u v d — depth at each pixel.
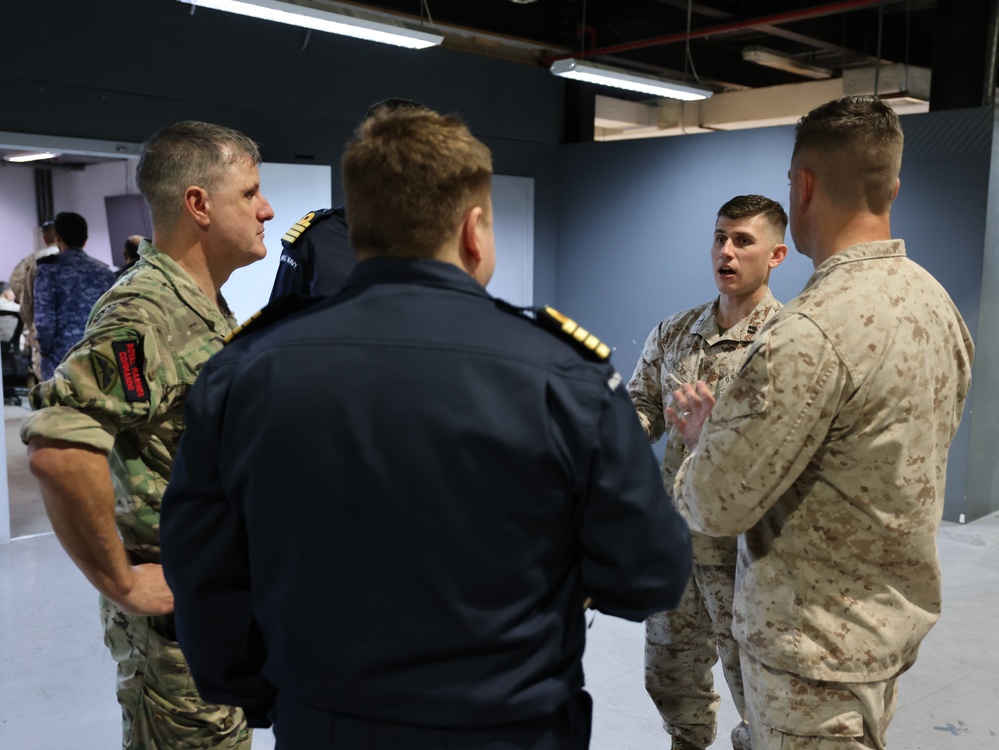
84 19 4.60
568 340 1.00
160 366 1.42
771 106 8.17
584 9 6.67
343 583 0.97
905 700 2.92
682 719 2.27
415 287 1.00
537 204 7.07
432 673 0.97
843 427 1.36
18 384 8.31
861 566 1.41
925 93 7.43
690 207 6.29
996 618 3.64
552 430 0.94
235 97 5.29
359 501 0.95
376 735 0.99
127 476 1.48
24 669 3.08
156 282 1.48
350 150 1.03
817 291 1.39
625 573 1.00
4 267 10.52
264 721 1.21
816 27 6.65
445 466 0.93
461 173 0.99
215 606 1.09
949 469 5.04
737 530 1.42
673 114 8.79
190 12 5.02
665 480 2.28
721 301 2.26
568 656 1.05
